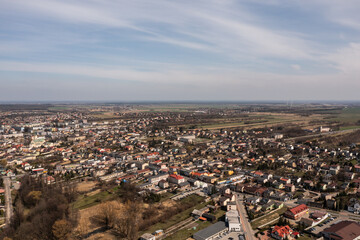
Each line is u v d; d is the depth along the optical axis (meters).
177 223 186.12
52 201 196.88
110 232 173.38
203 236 162.75
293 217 192.12
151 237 161.25
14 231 166.25
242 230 175.88
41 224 168.62
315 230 174.38
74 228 175.62
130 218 177.25
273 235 166.25
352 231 164.38
